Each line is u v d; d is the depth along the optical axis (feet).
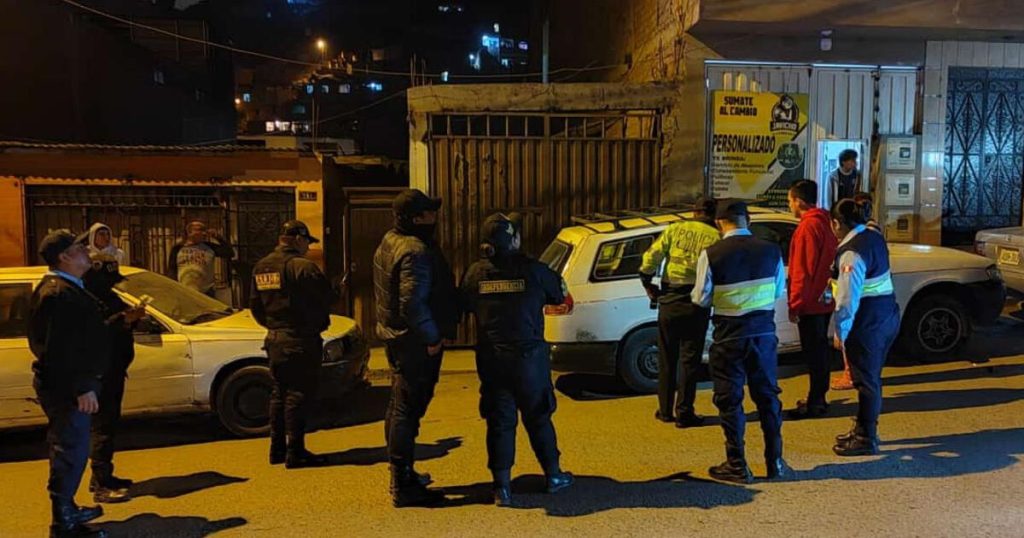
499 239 15.05
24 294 20.52
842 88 34.45
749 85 33.88
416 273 14.88
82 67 51.52
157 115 66.95
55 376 13.92
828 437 18.74
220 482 17.38
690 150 33.53
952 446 17.72
